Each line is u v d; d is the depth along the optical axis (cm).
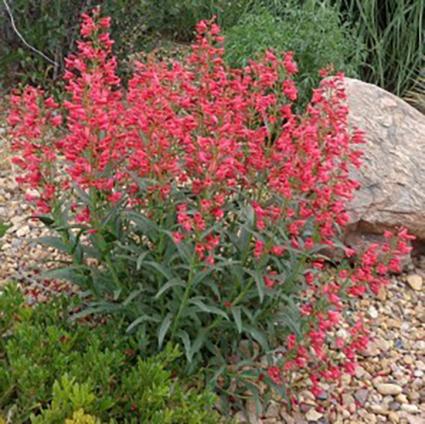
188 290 297
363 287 314
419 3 631
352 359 329
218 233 317
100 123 268
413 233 453
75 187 301
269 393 338
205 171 278
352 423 352
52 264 415
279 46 564
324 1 618
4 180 491
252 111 320
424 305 439
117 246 317
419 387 381
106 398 274
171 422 278
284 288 317
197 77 330
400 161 457
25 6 573
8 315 321
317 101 315
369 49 654
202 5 693
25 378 276
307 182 279
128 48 607
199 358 329
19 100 306
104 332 324
